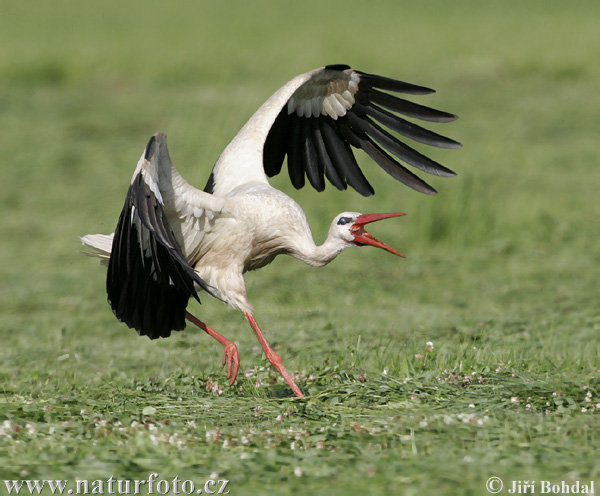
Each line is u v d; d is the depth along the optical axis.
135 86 32.66
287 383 9.61
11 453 7.31
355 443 7.42
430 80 32.31
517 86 31.42
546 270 15.52
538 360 10.19
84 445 7.50
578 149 23.83
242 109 26.03
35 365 11.02
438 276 15.48
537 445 7.27
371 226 18.50
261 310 14.05
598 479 6.63
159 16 56.38
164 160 8.74
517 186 20.56
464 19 51.91
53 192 21.20
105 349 12.02
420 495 6.36
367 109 10.39
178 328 9.61
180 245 9.44
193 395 9.21
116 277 9.01
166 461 7.11
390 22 51.53
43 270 16.61
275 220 9.55
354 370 9.79
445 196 18.02
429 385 9.12
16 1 61.03
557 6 58.38
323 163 10.81
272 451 7.13
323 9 60.34
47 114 28.70
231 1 65.31
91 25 50.84
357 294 14.59
